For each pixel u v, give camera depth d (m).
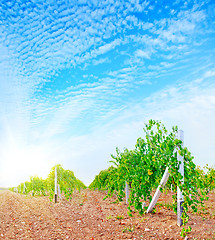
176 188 6.58
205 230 5.67
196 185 6.57
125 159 9.00
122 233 6.18
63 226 7.49
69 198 14.63
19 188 30.00
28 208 11.50
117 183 10.48
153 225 6.45
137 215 7.75
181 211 6.08
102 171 16.86
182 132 6.33
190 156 6.34
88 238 6.15
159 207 8.38
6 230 7.16
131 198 7.78
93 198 14.20
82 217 8.69
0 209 11.53
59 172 15.04
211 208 8.20
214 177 10.79
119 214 8.41
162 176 6.99
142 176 7.59
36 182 21.02
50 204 12.79
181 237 5.37
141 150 8.07
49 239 6.21
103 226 7.11
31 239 6.26
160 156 6.74
